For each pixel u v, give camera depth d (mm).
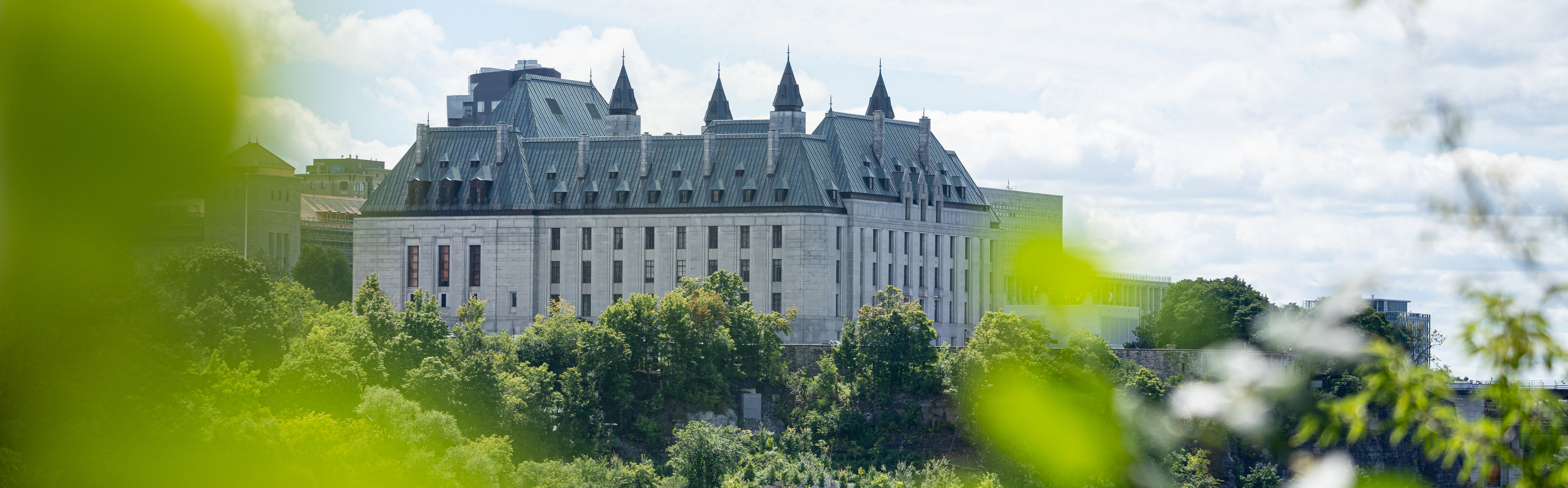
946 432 198375
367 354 174250
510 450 160000
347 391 155250
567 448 190875
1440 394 24859
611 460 191125
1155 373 184375
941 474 174875
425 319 192875
